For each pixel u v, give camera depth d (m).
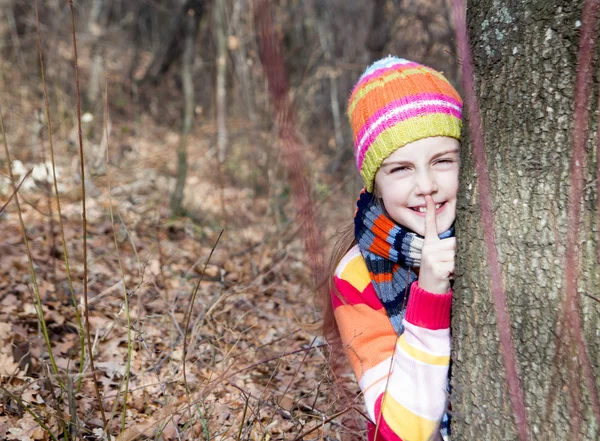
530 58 1.52
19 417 2.46
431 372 1.70
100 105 9.42
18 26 10.99
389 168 1.83
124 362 3.04
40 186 5.47
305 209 3.09
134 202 5.91
